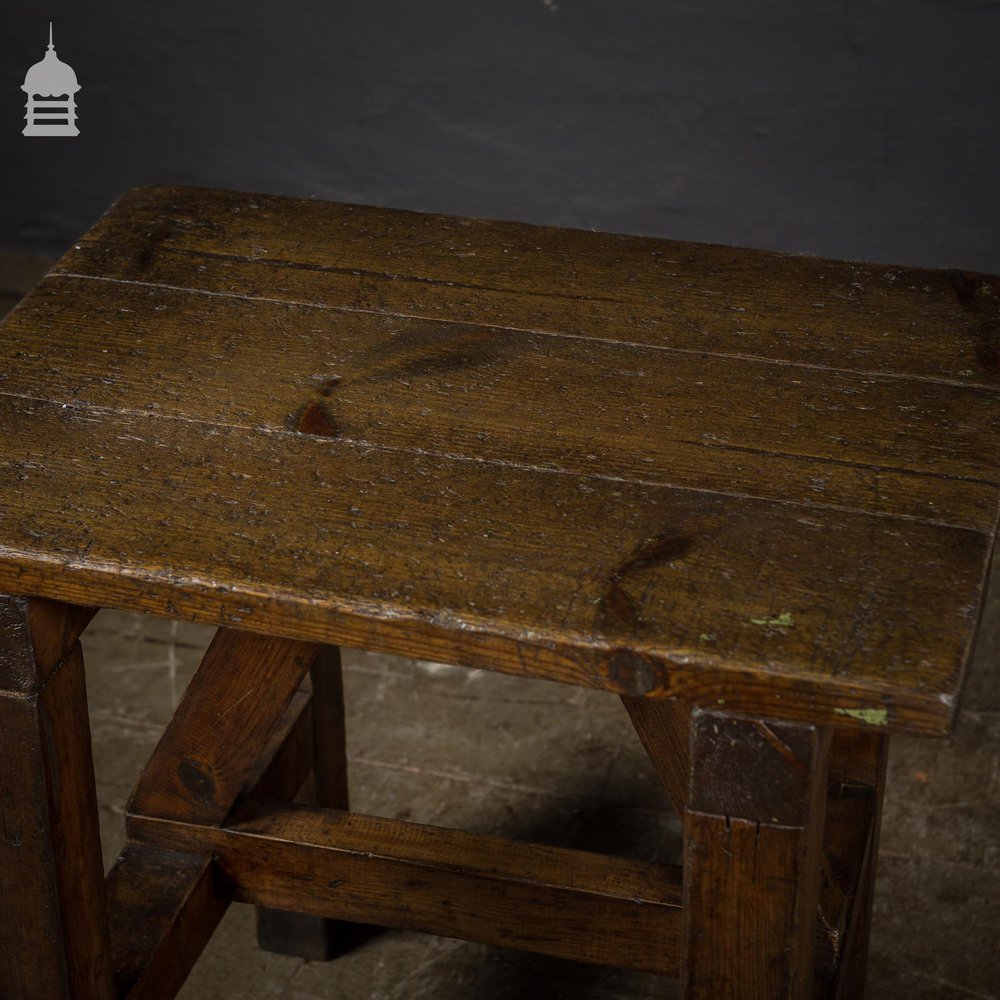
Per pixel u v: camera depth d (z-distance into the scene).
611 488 1.68
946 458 1.74
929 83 3.72
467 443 1.75
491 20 3.89
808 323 1.98
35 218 4.48
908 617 1.51
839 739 2.20
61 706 1.77
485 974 2.58
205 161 4.29
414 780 2.90
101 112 4.27
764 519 1.64
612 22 3.83
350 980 2.58
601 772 2.92
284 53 4.07
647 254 2.14
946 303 2.03
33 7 4.16
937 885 2.71
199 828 2.18
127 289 2.03
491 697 3.09
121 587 1.59
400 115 4.09
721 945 1.66
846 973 2.15
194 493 1.67
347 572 1.57
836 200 3.93
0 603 1.66
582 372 1.88
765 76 3.81
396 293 2.04
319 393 1.83
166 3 4.07
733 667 1.46
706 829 1.58
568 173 4.06
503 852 2.12
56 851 1.83
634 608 1.52
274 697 2.09
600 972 2.58
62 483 1.68
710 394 1.84
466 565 1.58
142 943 2.09
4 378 1.85
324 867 2.16
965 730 3.01
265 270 2.08
